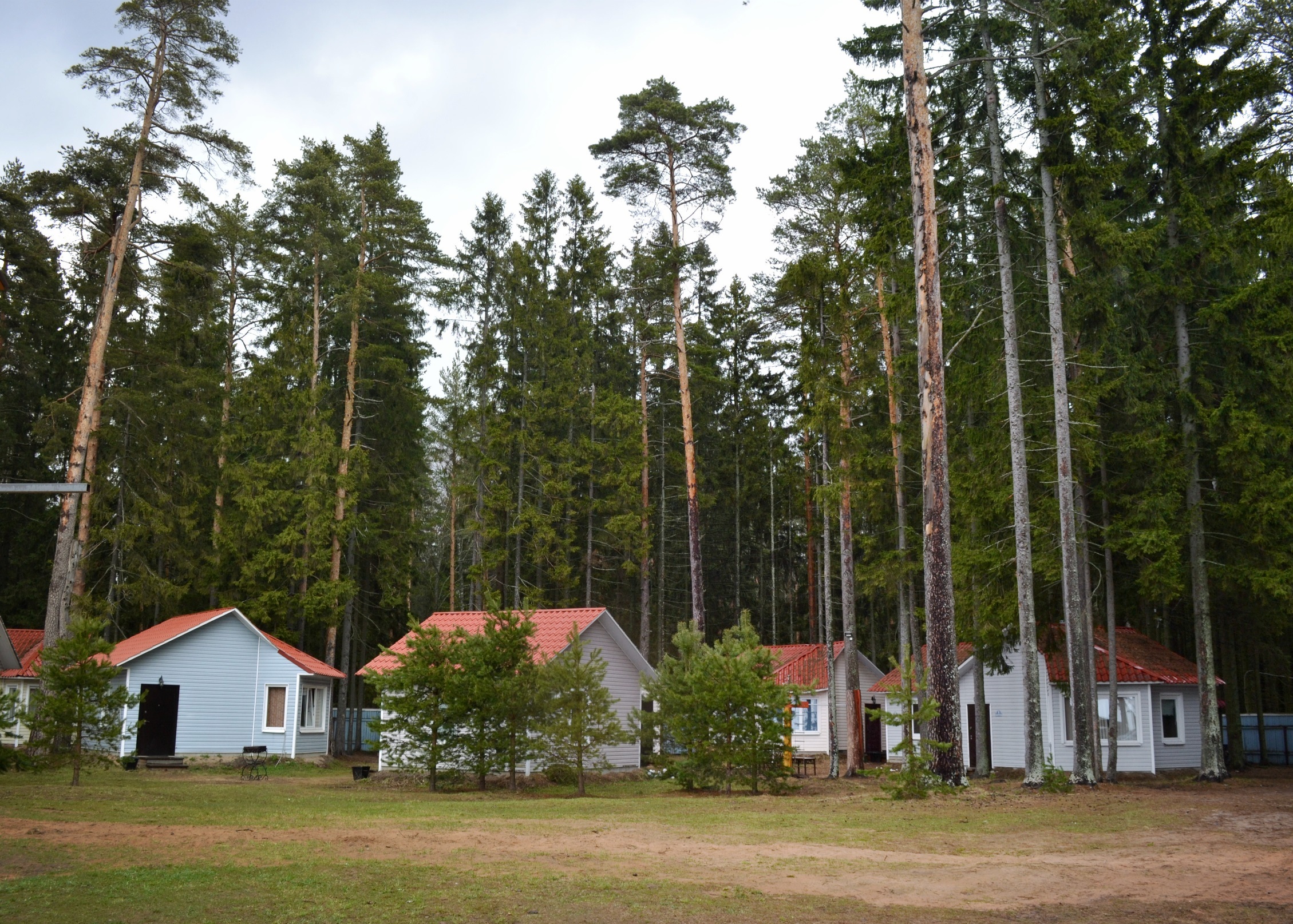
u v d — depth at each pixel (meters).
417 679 24.88
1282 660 31.67
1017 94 23.73
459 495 45.25
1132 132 24.00
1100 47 21.52
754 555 58.94
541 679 24.25
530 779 26.70
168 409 35.66
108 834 13.05
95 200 28.72
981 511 25.20
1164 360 27.09
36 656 27.16
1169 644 35.69
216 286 37.75
